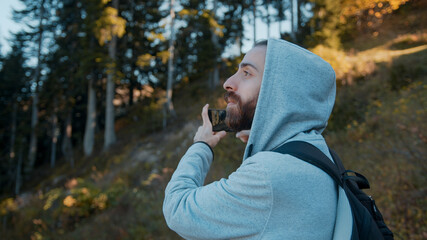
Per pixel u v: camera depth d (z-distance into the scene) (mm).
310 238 516
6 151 24531
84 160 17766
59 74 21484
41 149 28484
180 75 24016
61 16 22922
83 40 17062
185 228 603
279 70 638
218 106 9266
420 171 3051
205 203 586
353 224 553
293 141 608
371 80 7062
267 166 533
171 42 16219
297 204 517
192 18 16141
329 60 7734
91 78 19734
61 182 15125
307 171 549
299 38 12195
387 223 2680
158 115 14977
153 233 4902
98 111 26672
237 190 553
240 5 24312
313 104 643
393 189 3061
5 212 9195
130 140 15242
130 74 19875
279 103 624
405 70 6656
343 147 4773
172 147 10891
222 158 5332
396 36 10961
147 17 20250
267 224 522
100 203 7137
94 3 15016
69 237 6090
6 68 25734
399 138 3996
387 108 5559
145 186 7852
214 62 17359
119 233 5281
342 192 585
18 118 25047
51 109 22203
